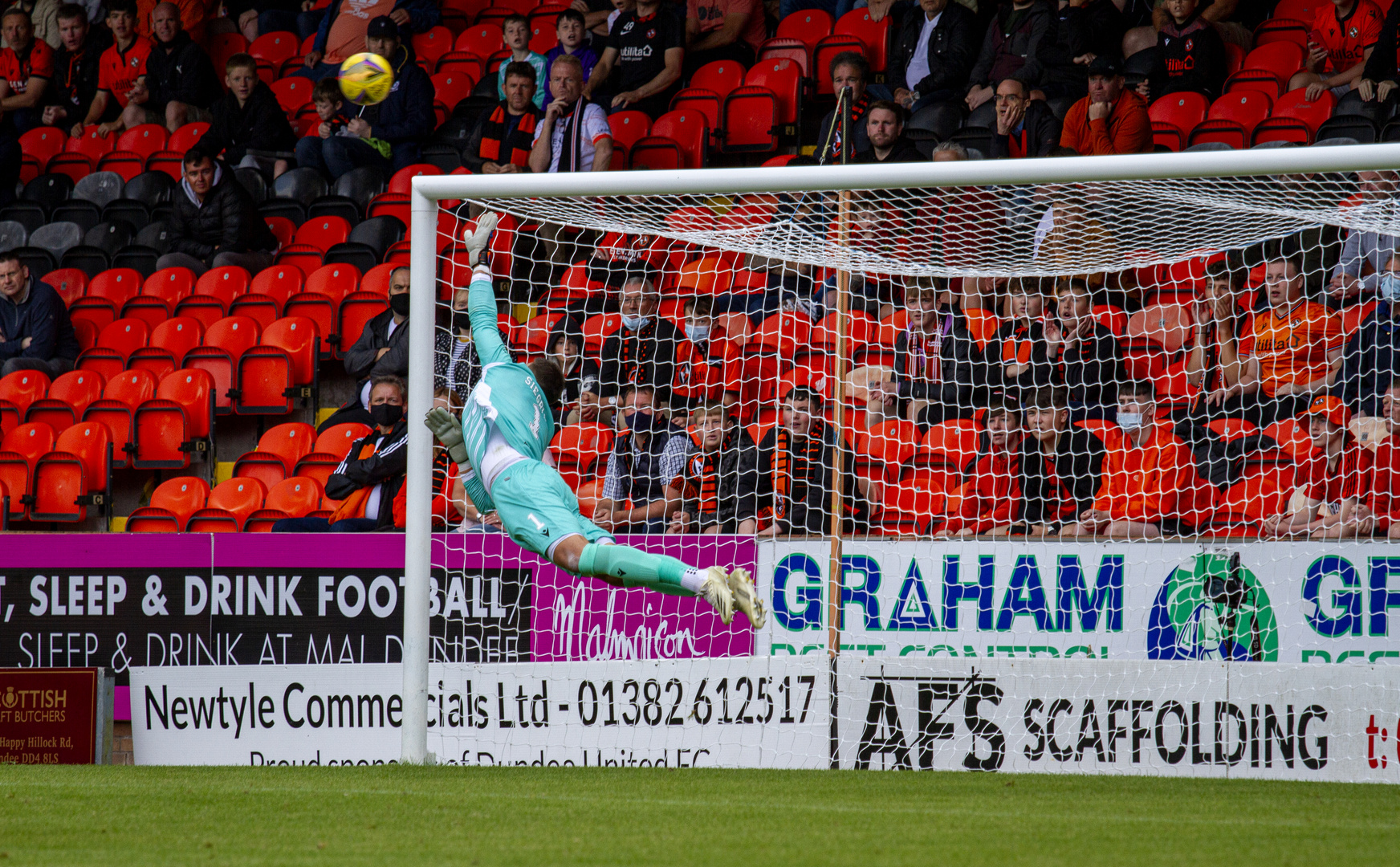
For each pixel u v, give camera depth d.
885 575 24.77
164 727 25.22
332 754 24.89
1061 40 38.19
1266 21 40.91
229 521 31.77
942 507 28.00
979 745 22.81
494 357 20.06
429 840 14.29
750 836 14.53
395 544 25.72
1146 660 22.98
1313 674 21.70
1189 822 15.72
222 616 25.88
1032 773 21.58
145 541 26.14
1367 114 34.94
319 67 48.91
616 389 30.81
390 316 36.28
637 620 25.34
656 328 31.34
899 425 29.14
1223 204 24.25
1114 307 30.34
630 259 34.34
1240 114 37.72
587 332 31.69
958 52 39.31
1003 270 26.44
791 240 25.48
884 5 42.91
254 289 40.22
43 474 34.16
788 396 30.48
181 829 15.10
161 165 46.44
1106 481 27.50
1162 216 25.52
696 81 43.88
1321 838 14.56
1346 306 29.17
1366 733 21.39
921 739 23.05
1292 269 29.11
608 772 21.17
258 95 44.78
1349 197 23.77
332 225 41.84
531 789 18.77
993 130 37.41
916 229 26.89
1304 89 36.94
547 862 12.88
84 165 47.62
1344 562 22.84
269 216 43.19
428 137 44.31
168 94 48.22
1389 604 22.55
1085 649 23.89
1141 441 27.53
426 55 48.81
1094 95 34.78
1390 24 35.25
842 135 29.14
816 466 28.08
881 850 13.58
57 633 26.11
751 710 23.69
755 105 41.31
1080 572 24.02
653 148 39.91
